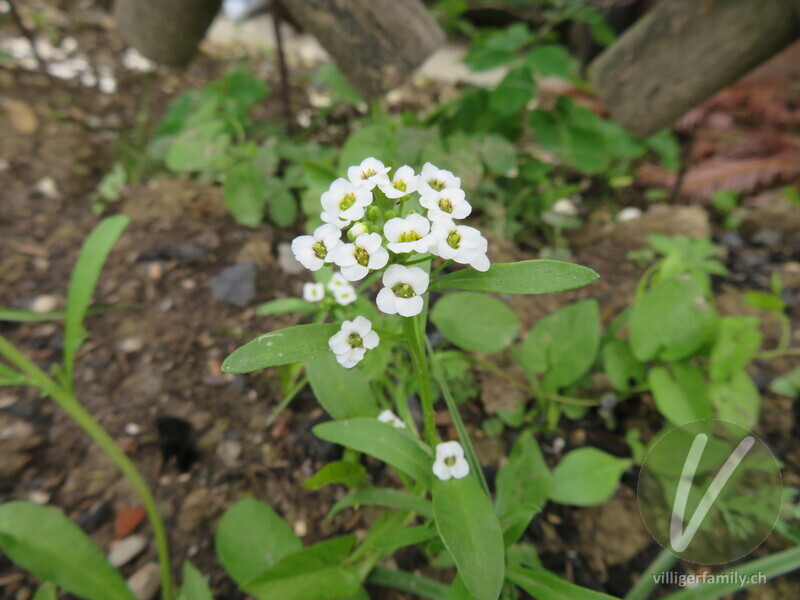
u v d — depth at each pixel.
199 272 0.16
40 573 0.08
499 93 0.16
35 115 0.20
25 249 0.16
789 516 0.11
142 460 0.12
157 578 0.10
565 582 0.08
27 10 0.27
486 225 0.17
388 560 0.10
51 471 0.12
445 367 0.12
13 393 0.13
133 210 0.17
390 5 0.15
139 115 0.22
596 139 0.17
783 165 0.20
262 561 0.09
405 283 0.06
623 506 0.11
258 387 0.13
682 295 0.12
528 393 0.13
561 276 0.06
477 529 0.07
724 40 0.14
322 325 0.07
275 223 0.17
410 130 0.16
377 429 0.08
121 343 0.14
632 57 0.16
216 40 0.30
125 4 0.18
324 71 0.18
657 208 0.19
